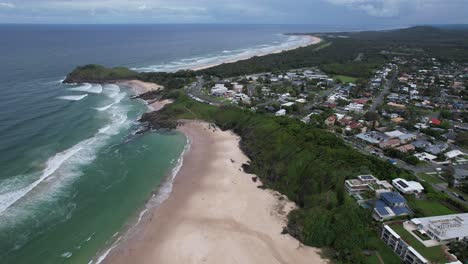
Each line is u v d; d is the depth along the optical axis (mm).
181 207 59688
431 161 73500
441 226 46250
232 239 51250
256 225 55062
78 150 79875
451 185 62188
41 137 84625
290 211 58938
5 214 53844
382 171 63375
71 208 57281
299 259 47250
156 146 86500
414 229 47531
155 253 48125
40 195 59969
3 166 68250
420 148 78812
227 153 83875
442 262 40781
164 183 67938
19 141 80688
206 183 68375
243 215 57719
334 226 50375
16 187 61375
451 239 44469
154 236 51781
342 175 60844
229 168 75438
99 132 93312
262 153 78938
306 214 54938
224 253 48188
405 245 43875
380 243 47812
